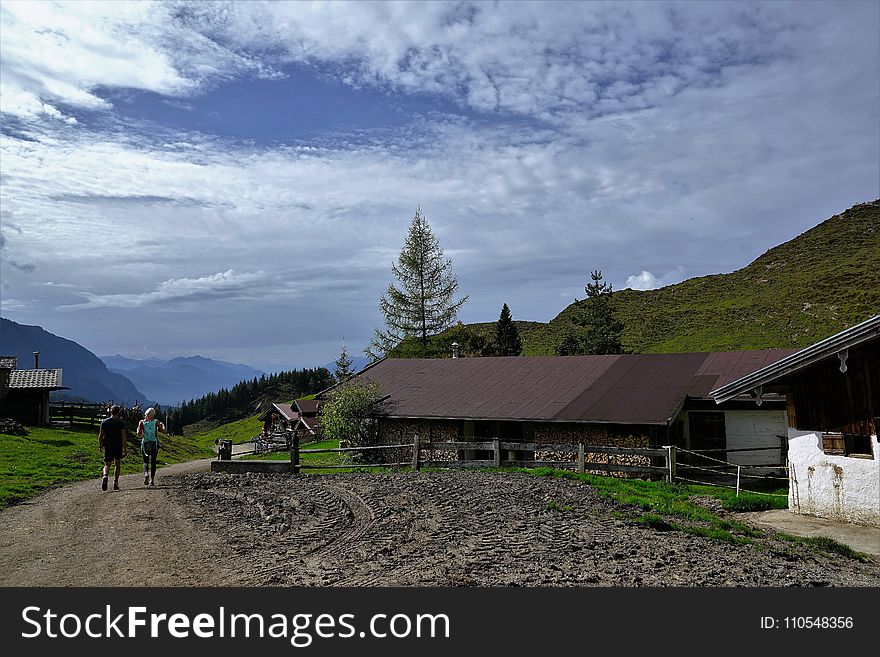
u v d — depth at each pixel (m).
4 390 44.69
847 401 15.38
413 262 68.25
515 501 15.48
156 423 21.02
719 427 26.17
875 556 12.23
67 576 9.64
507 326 79.31
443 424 30.42
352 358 82.25
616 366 31.61
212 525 13.50
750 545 12.18
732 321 93.69
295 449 24.50
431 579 9.16
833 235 130.75
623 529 12.73
